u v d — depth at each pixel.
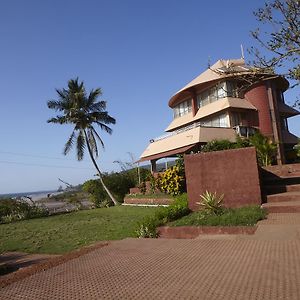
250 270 4.68
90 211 30.33
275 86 33.19
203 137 27.94
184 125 37.19
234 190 11.80
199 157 12.49
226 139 25.75
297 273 4.41
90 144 39.50
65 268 5.51
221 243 6.57
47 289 4.54
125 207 29.19
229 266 4.95
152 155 34.88
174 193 22.50
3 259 12.52
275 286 3.99
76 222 22.12
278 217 9.77
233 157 11.91
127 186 38.41
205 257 5.57
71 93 38.94
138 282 4.55
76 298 4.14
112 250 6.58
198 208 12.34
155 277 4.70
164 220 11.23
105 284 4.57
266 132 31.17
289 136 35.00
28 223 25.09
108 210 28.84
